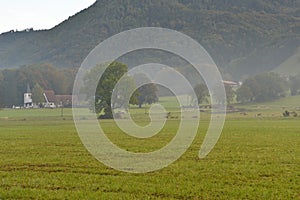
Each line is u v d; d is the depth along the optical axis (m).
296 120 94.62
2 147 42.97
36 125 84.94
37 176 25.33
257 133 60.69
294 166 28.78
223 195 20.20
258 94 144.25
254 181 23.53
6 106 161.38
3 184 22.98
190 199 19.64
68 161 31.69
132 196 19.98
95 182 23.47
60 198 19.83
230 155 35.19
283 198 19.52
